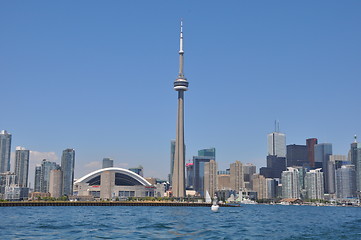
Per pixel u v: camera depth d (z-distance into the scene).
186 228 136.25
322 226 159.75
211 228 138.00
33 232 119.88
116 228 134.12
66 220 177.25
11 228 133.12
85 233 117.12
